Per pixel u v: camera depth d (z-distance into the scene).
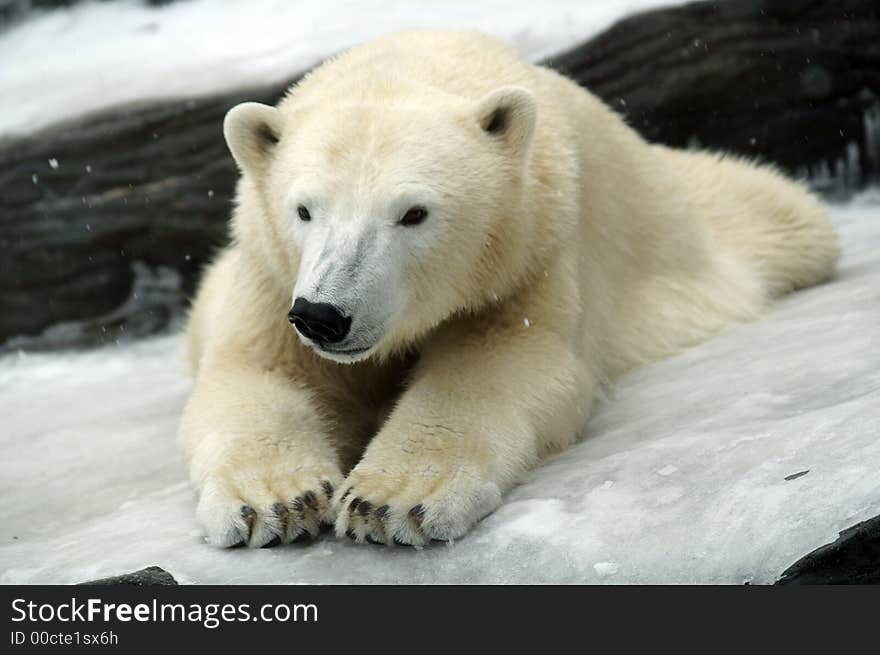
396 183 8.22
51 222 16.53
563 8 17.75
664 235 11.43
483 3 18.42
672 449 8.05
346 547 7.77
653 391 9.79
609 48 17.20
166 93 17.25
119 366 14.95
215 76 17.44
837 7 17.62
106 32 19.94
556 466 8.53
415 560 7.55
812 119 17.69
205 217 16.62
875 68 17.77
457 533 7.66
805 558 6.81
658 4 17.45
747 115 17.58
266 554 7.79
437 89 9.16
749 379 9.19
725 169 13.32
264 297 9.40
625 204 10.86
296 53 17.53
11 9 20.77
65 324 16.28
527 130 8.73
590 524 7.50
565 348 9.23
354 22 18.30
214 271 12.47
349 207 8.15
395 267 8.17
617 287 10.70
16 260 16.41
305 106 9.12
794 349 9.74
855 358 8.98
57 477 10.33
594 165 10.34
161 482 9.83
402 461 8.01
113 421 11.93
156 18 19.97
